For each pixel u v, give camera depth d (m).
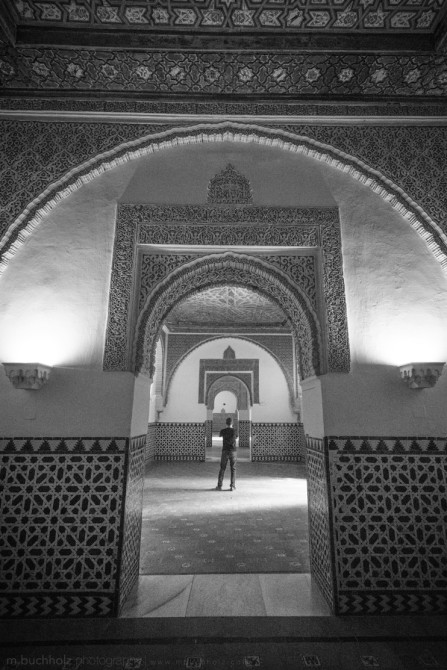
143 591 1.95
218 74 2.24
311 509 2.19
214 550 2.51
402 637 1.58
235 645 1.51
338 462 1.94
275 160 2.37
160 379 7.19
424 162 2.30
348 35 2.07
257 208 2.28
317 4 1.93
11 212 2.16
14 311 2.06
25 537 1.83
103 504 1.87
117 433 1.94
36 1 1.91
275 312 6.37
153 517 3.33
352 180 2.32
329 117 2.36
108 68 2.20
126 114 2.34
